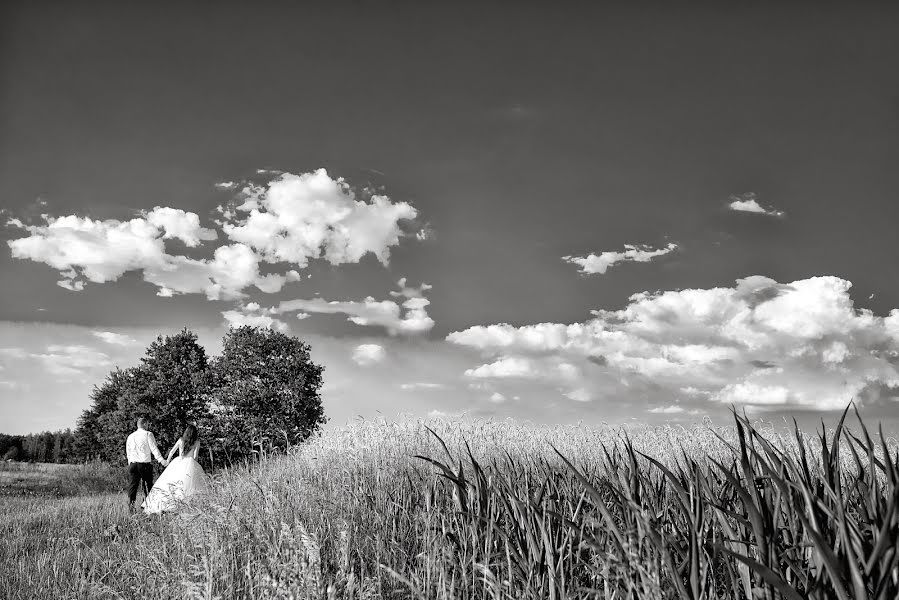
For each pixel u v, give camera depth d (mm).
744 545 2521
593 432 9477
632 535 2465
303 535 3740
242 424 26891
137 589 5000
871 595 1936
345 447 8742
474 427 9664
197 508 6250
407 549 4754
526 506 3379
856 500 2535
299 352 29312
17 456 32969
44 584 5863
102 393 33969
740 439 2385
